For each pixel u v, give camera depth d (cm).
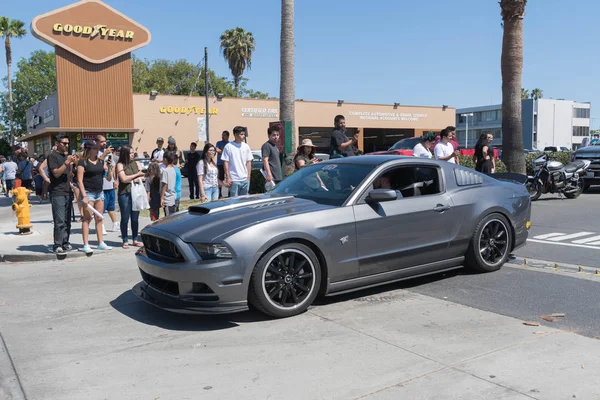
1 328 501
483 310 509
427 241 582
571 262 716
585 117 9544
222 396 348
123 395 355
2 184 2502
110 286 645
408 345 425
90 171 827
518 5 1554
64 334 480
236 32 5725
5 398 356
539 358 392
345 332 458
